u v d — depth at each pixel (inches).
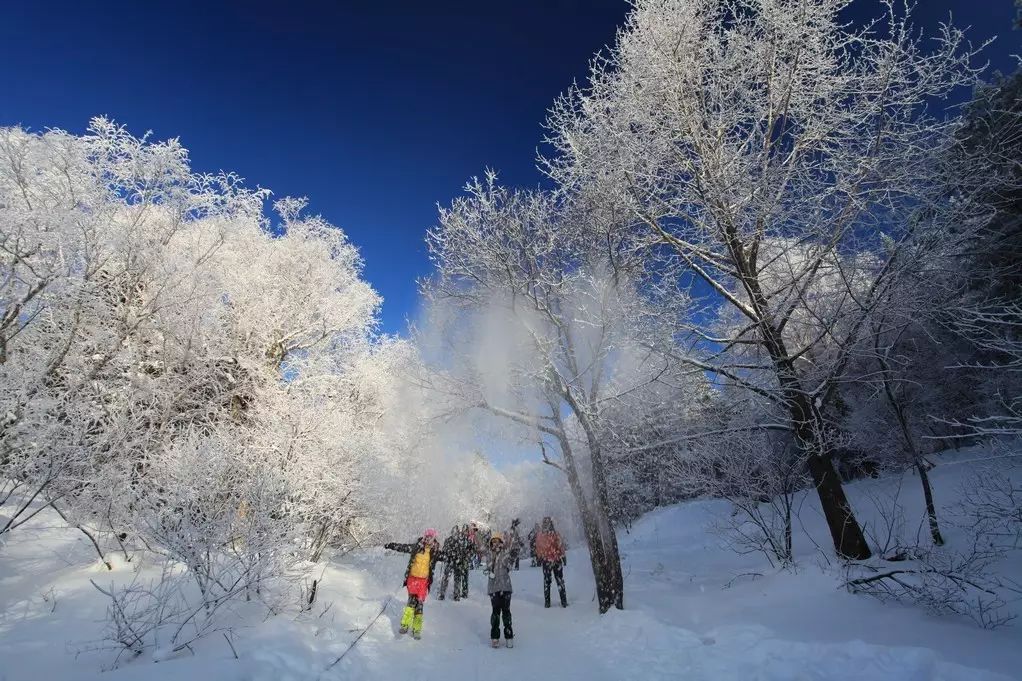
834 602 238.2
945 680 146.6
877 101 294.0
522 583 454.0
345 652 193.3
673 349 332.2
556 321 332.5
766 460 363.3
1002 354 411.8
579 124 344.8
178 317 339.3
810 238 319.3
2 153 256.7
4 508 275.3
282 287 513.7
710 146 328.5
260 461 237.3
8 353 259.4
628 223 348.8
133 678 135.1
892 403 368.5
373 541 401.4
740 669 175.2
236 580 200.7
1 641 160.6
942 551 278.4
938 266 300.2
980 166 287.4
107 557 244.8
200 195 350.0
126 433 264.1
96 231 280.2
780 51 330.0
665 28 327.9
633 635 233.9
